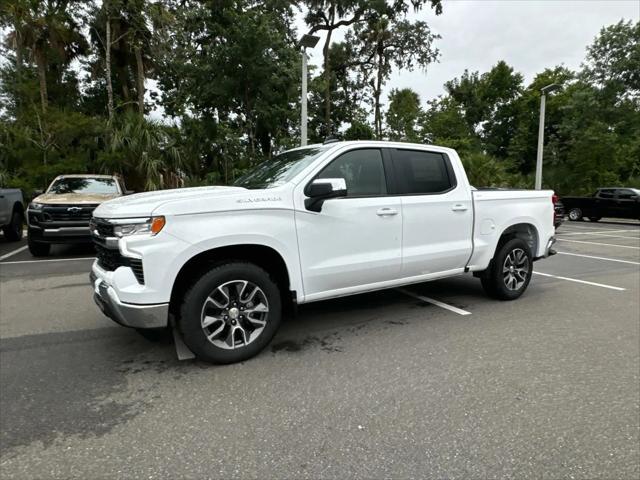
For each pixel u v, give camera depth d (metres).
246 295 3.53
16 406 2.84
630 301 5.46
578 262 8.70
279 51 17.62
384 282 4.26
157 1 17.69
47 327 4.45
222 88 17.83
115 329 4.39
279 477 2.14
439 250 4.55
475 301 5.39
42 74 19.45
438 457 2.30
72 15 18.69
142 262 3.07
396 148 4.40
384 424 2.61
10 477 2.13
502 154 40.47
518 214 5.26
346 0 20.38
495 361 3.55
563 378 3.24
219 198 3.36
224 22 18.19
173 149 15.50
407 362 3.53
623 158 27.02
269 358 3.61
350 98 28.44
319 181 3.58
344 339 4.05
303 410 2.78
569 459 2.28
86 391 3.05
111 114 16.14
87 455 2.31
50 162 14.43
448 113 35.69
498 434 2.51
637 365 3.49
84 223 8.33
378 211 4.09
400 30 25.72
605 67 26.48
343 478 2.13
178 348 3.82
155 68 22.22
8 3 16.89
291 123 20.19
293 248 3.64
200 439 2.46
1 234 12.45
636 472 2.18
